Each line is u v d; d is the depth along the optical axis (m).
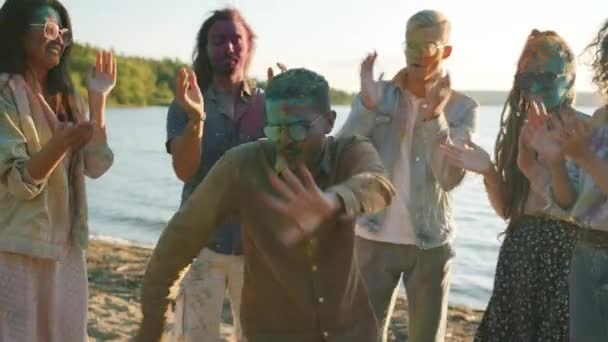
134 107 137.38
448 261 5.44
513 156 4.86
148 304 3.40
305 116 3.17
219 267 5.05
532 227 4.78
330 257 3.28
